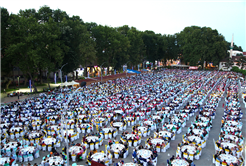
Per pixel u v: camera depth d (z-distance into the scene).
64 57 64.25
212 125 33.41
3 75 62.84
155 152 21.23
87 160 20.17
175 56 136.62
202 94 51.41
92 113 35.00
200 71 114.56
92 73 104.56
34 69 56.19
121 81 73.25
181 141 26.97
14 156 20.56
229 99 45.56
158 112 35.72
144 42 120.50
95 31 81.50
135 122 33.19
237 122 30.94
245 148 23.52
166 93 53.53
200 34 120.56
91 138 24.91
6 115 33.06
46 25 54.47
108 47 84.75
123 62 97.50
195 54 119.62
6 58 53.56
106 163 19.45
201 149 23.50
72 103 40.38
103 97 47.12
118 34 89.12
